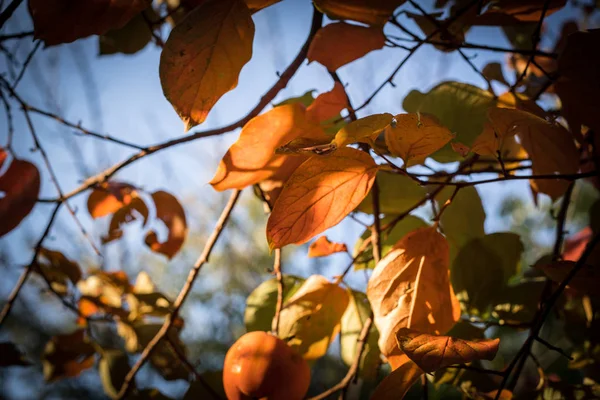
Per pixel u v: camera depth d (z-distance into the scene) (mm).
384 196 749
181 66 529
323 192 531
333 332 674
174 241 798
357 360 659
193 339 3059
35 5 547
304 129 589
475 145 553
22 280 807
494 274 728
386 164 528
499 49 668
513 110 525
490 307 739
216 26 530
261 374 618
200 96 536
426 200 677
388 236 743
